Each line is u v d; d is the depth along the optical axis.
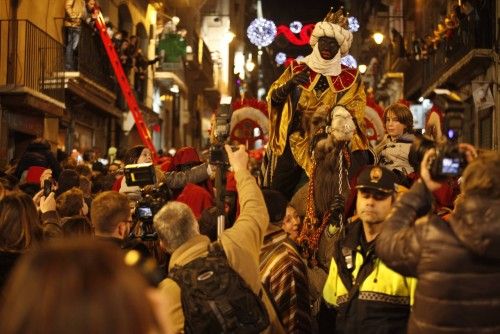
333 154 5.78
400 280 3.79
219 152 4.36
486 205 2.95
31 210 3.97
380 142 7.24
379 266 3.84
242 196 4.16
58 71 14.73
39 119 14.56
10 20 12.89
